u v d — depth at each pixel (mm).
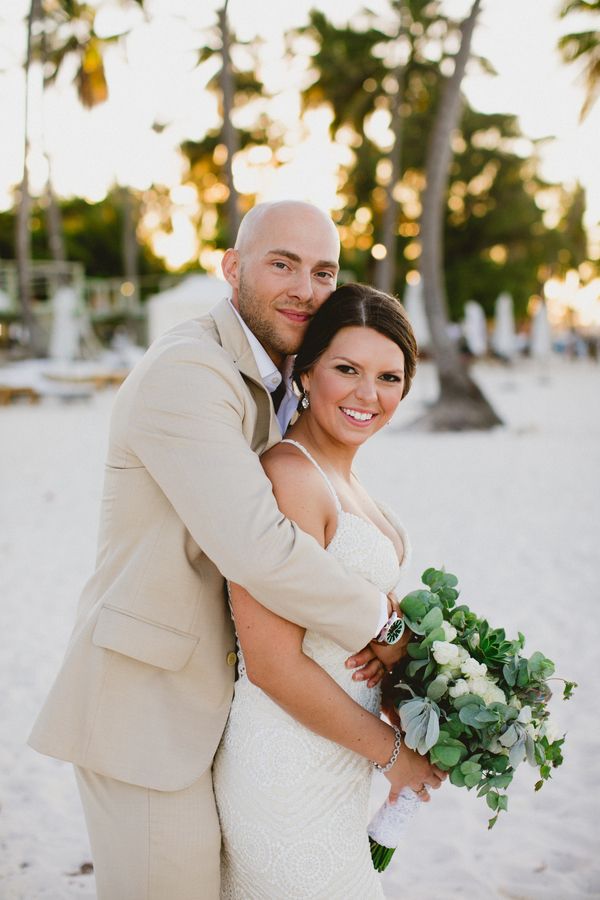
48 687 4059
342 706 1704
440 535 6906
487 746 1714
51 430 13641
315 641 1768
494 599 5277
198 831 1749
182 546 1728
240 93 29719
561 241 39938
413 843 2877
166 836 1713
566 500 8250
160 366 1678
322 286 1932
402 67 26562
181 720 1758
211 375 1676
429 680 1793
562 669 4172
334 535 1769
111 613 1740
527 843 2857
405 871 2703
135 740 1723
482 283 38406
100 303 35531
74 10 25781
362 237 40688
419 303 21391
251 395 1812
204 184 37438
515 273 38844
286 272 1875
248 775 1744
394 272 39812
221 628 1812
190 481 1604
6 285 28594
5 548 6680
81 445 12008
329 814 1743
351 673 1806
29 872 2711
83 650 1778
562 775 3287
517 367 33969
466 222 39906
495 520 7418
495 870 2703
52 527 7371
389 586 1845
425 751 1686
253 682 1695
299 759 1726
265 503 1594
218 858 1804
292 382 2037
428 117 34375
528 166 39656
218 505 1579
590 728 3615
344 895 1744
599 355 38688
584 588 5473
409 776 1788
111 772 1715
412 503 8148
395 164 26172
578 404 18297
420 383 24406
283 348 1926
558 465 10320
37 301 34094
